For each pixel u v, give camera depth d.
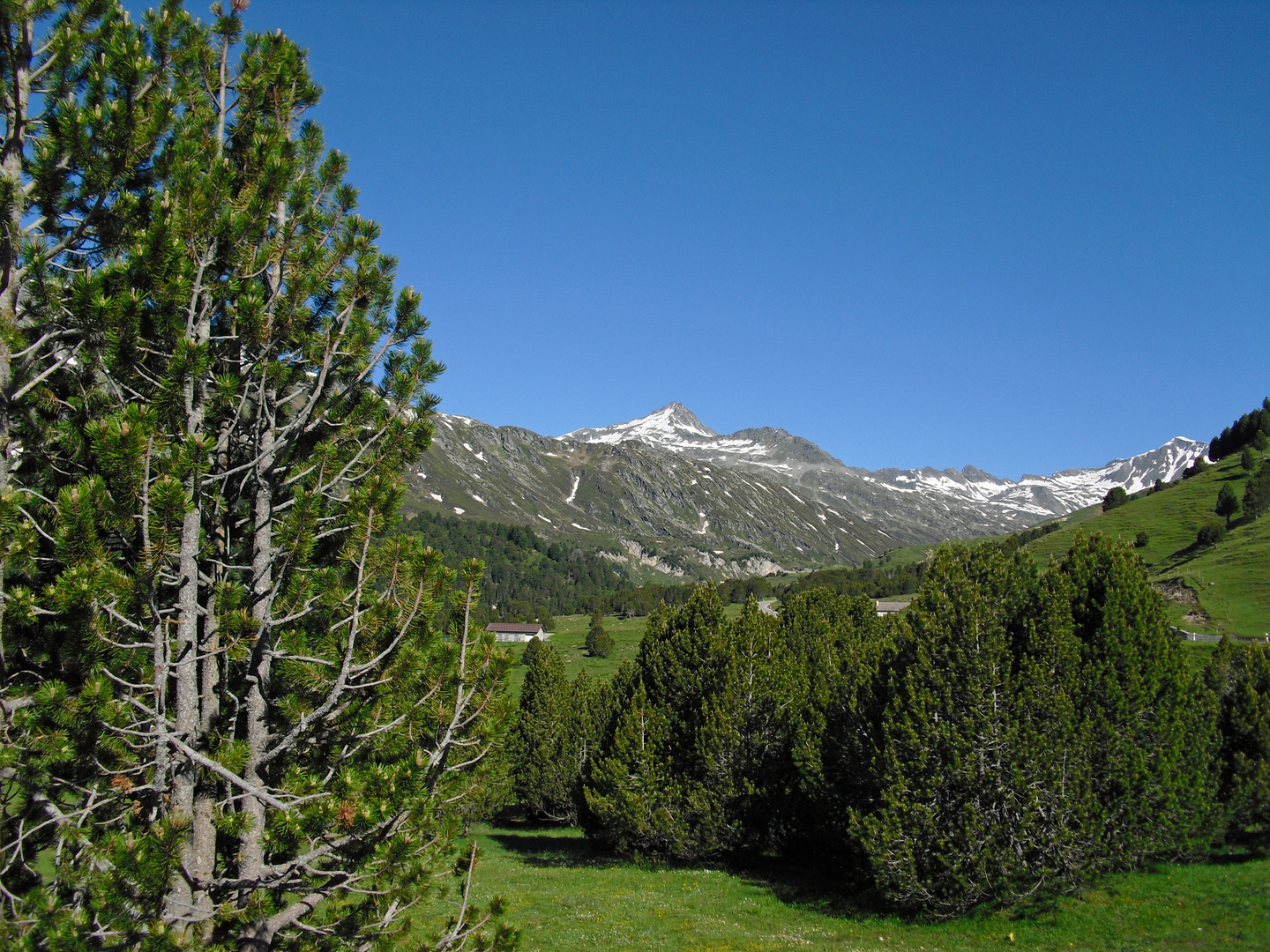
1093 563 28.47
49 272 10.80
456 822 11.52
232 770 9.68
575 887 31.23
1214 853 28.94
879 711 27.86
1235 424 176.38
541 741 48.53
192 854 9.88
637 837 35.31
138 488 9.22
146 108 11.26
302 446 13.04
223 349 11.80
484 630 12.23
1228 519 125.69
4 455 9.90
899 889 24.78
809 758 30.97
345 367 13.03
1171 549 123.69
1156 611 27.47
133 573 9.41
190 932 9.39
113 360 9.81
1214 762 28.41
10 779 9.31
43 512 10.38
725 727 33.91
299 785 10.60
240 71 12.85
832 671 35.56
